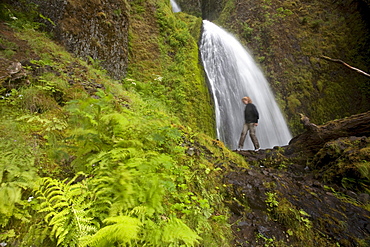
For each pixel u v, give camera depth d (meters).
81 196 1.45
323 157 5.16
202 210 2.30
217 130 10.00
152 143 2.66
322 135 6.36
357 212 3.03
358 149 4.47
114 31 8.15
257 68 15.96
